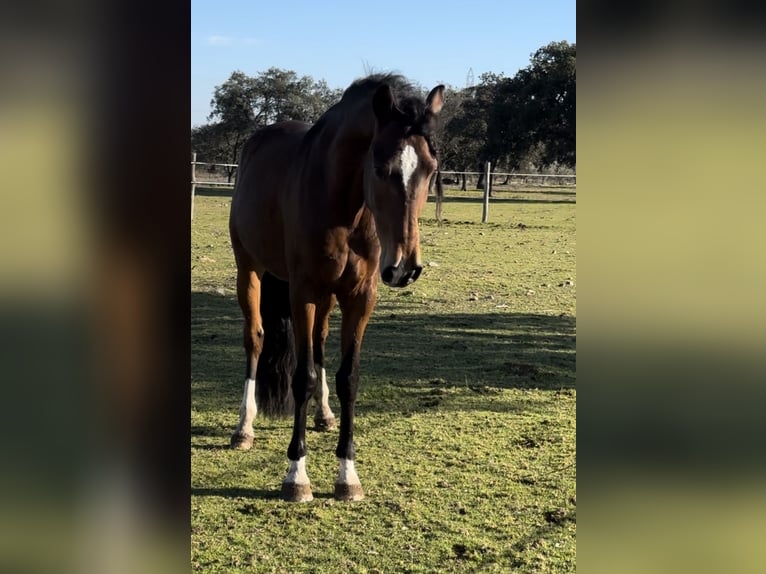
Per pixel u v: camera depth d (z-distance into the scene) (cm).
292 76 4247
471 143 3909
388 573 272
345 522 316
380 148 284
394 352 622
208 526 309
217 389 511
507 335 694
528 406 482
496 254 1225
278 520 316
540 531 307
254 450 404
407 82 314
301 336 346
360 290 348
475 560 282
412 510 327
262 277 418
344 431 349
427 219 1750
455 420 453
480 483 357
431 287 934
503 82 3997
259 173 407
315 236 333
